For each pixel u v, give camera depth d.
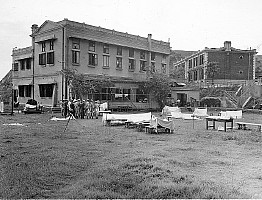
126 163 8.47
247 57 57.22
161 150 10.94
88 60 37.00
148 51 44.97
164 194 6.02
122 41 40.94
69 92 32.62
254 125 19.52
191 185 6.52
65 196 5.99
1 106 31.62
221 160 9.38
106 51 39.22
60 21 35.22
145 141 13.30
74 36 34.88
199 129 18.61
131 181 6.87
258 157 9.97
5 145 11.65
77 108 25.97
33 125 19.44
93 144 12.23
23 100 41.41
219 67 57.09
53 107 33.69
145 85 40.59
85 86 32.84
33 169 7.91
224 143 12.99
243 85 45.50
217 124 22.12
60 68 34.84
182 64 76.44
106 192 6.15
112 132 16.47
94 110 26.70
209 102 43.59
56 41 35.56
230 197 5.86
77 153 10.17
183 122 23.66
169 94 43.50
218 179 7.27
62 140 13.23
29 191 6.25
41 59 37.88
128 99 38.84
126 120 20.00
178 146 12.02
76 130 17.12
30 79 40.00
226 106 42.81
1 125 19.17
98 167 8.23
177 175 7.35
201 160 9.37
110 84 36.03
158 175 7.37
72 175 7.53
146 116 20.27
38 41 37.44
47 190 6.39
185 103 43.44
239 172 7.97
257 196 6.00
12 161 8.77
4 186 6.49
